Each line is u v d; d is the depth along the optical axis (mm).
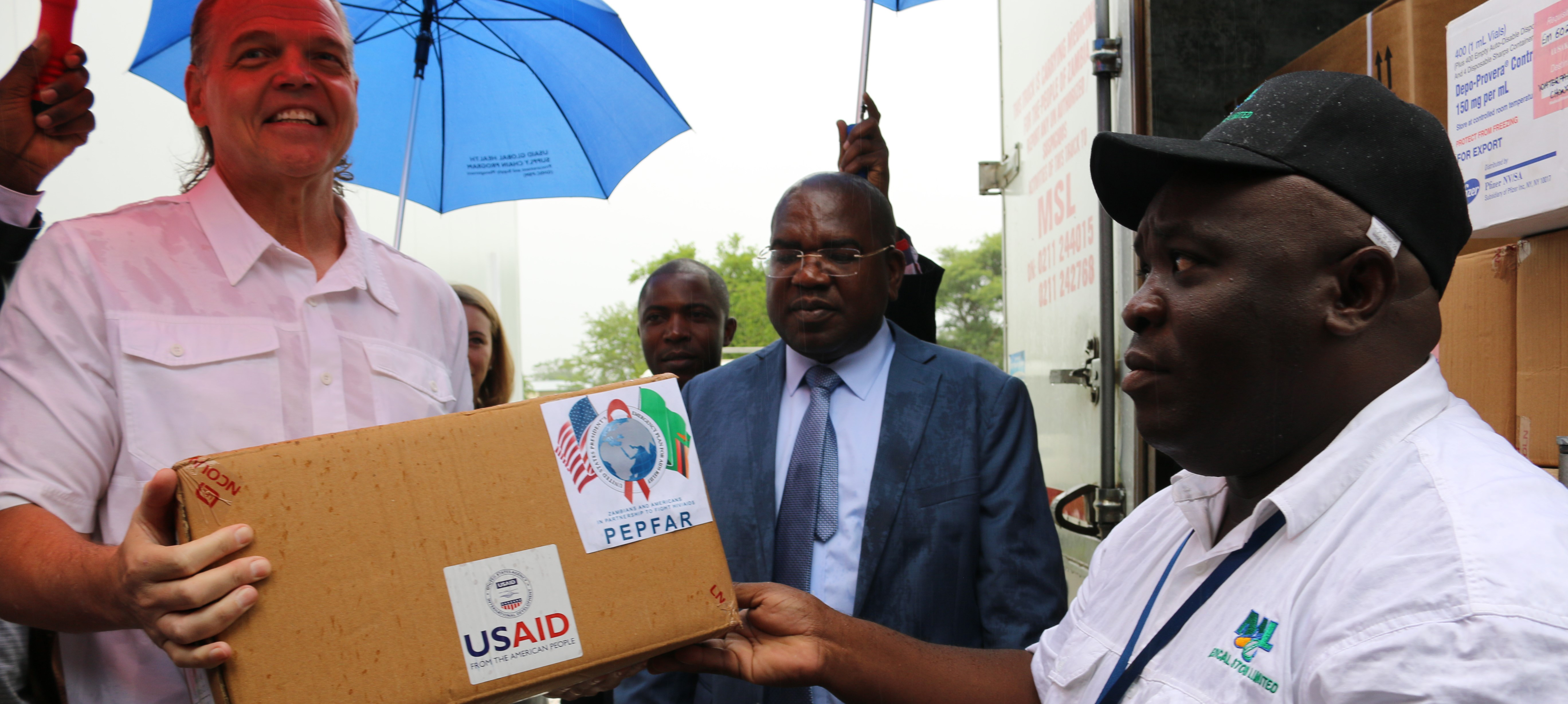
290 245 1175
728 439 1524
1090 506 2096
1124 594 890
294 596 810
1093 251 2076
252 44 1067
